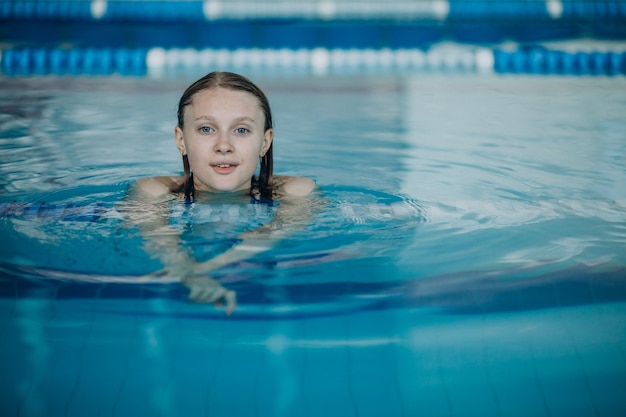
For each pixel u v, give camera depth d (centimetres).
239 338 138
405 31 584
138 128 315
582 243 181
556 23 595
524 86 447
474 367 132
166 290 153
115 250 168
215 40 574
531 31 593
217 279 157
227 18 588
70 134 299
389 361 132
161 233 175
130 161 252
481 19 595
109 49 524
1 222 184
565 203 211
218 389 125
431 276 162
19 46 537
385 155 267
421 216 196
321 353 135
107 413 118
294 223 185
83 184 219
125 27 586
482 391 126
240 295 151
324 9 594
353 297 152
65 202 200
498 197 215
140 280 156
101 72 496
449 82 466
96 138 292
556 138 298
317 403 122
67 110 358
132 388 124
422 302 151
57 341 136
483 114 356
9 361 130
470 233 186
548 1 602
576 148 279
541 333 142
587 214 202
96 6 596
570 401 123
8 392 123
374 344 138
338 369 131
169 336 138
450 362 133
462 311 149
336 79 479
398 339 139
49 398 121
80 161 251
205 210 189
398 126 327
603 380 128
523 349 137
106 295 150
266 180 206
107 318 144
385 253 172
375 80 476
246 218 185
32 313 145
